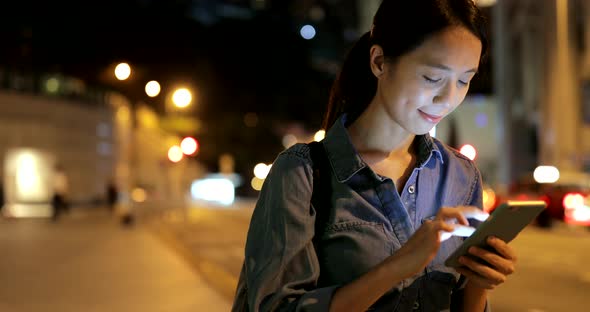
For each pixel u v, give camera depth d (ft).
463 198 6.87
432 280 6.45
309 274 6.12
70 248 59.88
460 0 6.15
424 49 6.06
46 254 54.54
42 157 128.77
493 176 167.73
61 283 38.06
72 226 91.81
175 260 50.24
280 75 221.66
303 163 6.48
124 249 59.00
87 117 148.46
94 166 151.53
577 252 51.06
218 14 218.59
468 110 167.12
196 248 57.88
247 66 218.38
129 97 194.29
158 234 75.66
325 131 7.66
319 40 226.58
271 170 6.60
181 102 84.28
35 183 128.06
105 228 87.86
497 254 5.69
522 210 5.48
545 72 119.96
